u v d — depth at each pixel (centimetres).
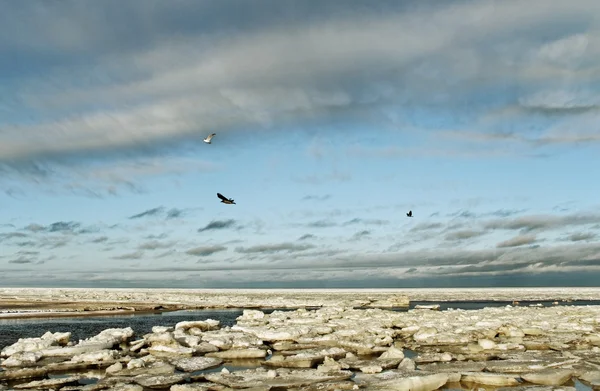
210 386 1557
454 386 1625
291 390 1537
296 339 2366
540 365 1811
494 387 1602
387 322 2953
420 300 6284
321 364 1877
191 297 6444
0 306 4641
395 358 1962
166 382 1622
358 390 1507
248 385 1571
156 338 2259
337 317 3278
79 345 2145
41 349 2045
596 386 1579
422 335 2428
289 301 5494
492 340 2311
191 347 2181
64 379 1625
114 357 1975
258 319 3259
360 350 2175
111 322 3456
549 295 7288
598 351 2072
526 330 2527
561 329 2644
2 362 1853
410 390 1538
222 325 3278
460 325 2742
